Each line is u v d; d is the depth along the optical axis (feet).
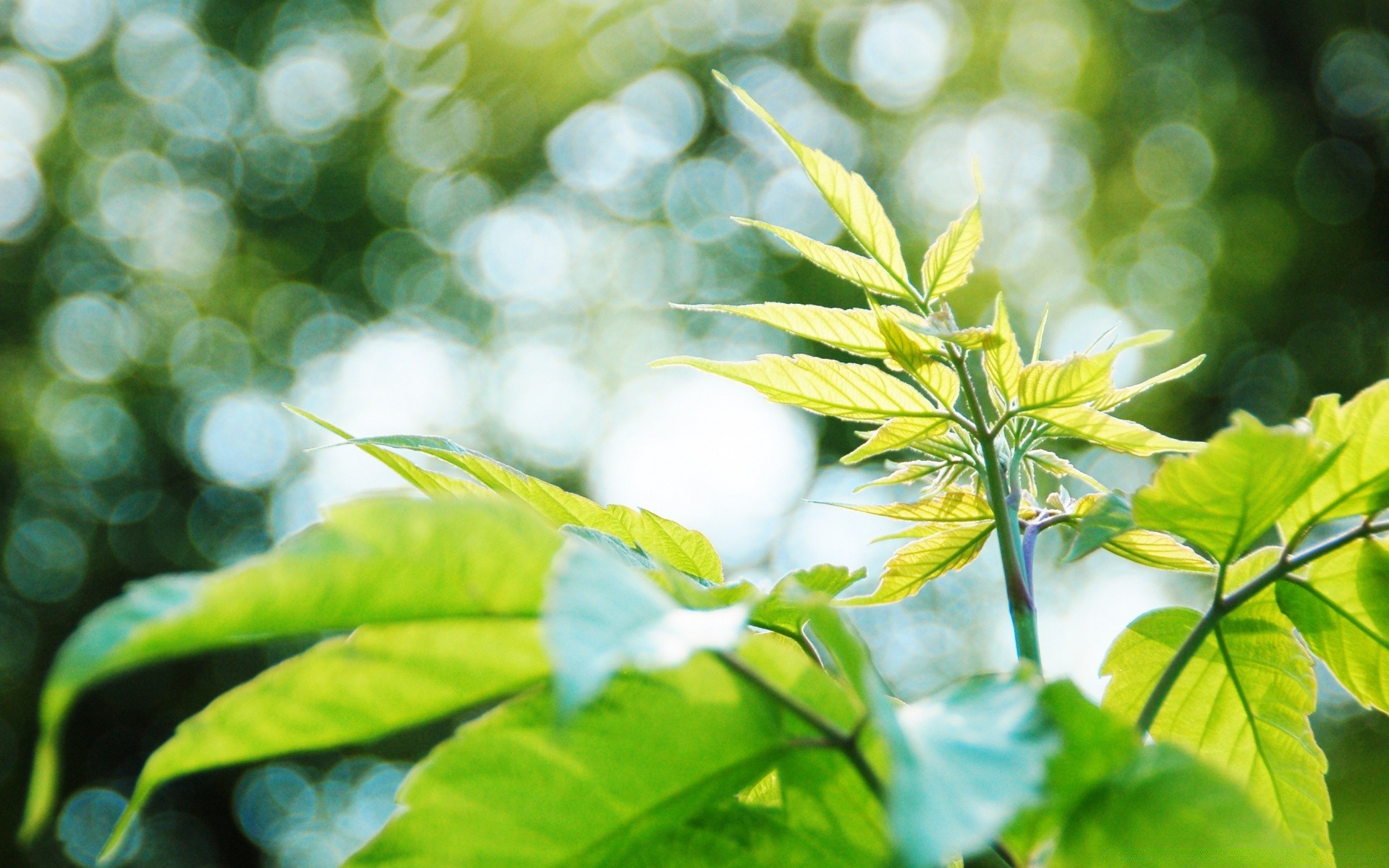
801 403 4.04
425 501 2.14
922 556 4.28
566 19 22.80
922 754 1.94
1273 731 4.04
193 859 43.37
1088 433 3.79
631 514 3.96
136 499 43.98
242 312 44.34
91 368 43.16
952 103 39.01
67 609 42.29
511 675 2.37
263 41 43.19
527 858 2.60
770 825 2.72
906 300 4.08
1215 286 31.83
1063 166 37.14
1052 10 36.52
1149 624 4.16
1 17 43.60
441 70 23.36
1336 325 30.83
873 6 38.91
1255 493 3.23
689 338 42.04
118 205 44.57
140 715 41.68
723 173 42.24
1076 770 2.31
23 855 39.34
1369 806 19.25
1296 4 33.42
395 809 2.56
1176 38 35.55
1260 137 32.96
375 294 44.16
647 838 2.67
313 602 2.07
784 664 2.39
